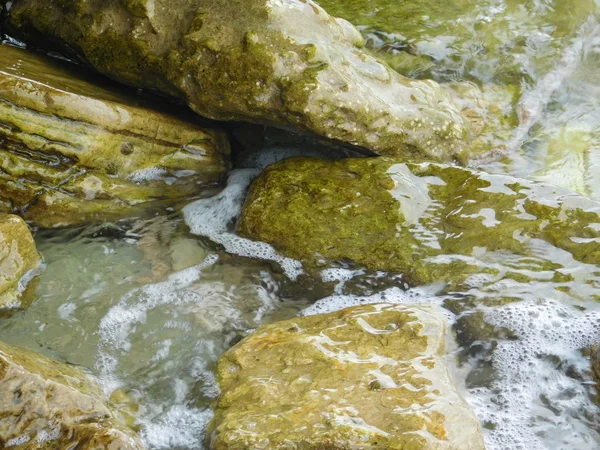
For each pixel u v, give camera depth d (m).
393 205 2.61
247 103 2.62
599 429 2.31
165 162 2.73
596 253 2.51
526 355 2.41
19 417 2.18
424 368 2.30
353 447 2.19
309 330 2.40
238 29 2.61
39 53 2.84
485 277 2.51
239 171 2.85
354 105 2.63
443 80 3.03
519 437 2.30
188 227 2.71
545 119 3.05
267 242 2.63
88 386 2.31
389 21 3.08
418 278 2.53
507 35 3.11
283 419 2.23
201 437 2.29
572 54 3.13
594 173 2.88
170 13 2.65
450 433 2.20
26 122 2.58
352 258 2.57
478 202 2.60
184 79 2.64
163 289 2.56
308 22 2.65
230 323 2.49
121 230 2.68
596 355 2.38
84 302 2.51
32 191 2.62
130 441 2.19
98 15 2.69
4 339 2.43
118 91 2.76
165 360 2.42
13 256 2.51
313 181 2.67
